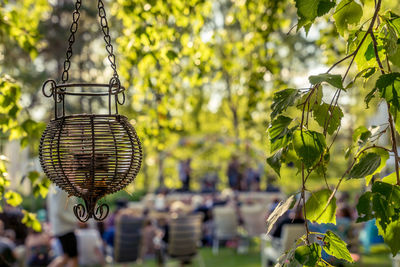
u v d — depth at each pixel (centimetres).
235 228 1361
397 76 209
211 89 1670
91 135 271
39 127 452
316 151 219
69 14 2311
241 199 1739
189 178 2027
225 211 1345
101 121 274
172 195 1814
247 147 1469
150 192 1878
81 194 278
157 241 1173
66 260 833
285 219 876
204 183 2209
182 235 1080
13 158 730
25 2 793
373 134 239
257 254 1354
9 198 451
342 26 247
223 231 1353
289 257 227
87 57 2370
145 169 1972
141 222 1021
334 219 237
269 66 564
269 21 542
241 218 1468
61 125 274
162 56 514
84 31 2372
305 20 228
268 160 235
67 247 828
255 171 1983
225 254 1365
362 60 243
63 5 2245
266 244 1016
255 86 572
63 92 288
